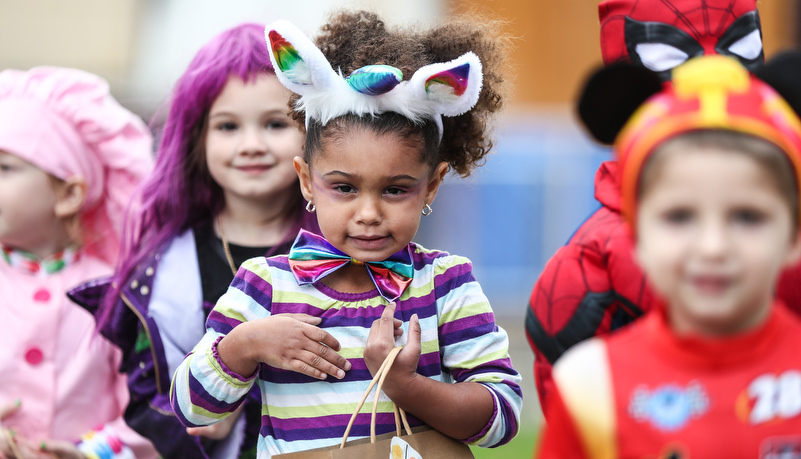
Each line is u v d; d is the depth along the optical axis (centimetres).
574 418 211
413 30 371
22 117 455
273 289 325
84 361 455
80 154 470
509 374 333
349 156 304
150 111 1003
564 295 291
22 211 454
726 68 206
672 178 194
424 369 321
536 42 1458
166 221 445
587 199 1341
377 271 324
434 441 309
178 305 422
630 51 309
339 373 308
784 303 279
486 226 1339
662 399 203
